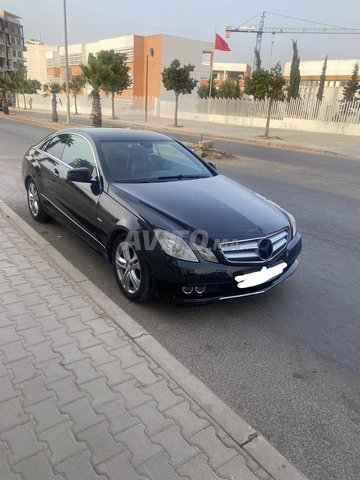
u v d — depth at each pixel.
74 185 4.40
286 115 29.36
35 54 71.62
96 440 2.17
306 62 57.31
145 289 3.48
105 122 31.50
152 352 2.94
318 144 20.02
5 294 3.61
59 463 2.03
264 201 4.23
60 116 37.50
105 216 3.83
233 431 2.29
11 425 2.23
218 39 42.12
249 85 21.56
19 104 60.59
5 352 2.84
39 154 5.59
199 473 2.02
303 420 2.49
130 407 2.41
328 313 3.78
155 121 34.25
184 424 2.31
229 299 3.72
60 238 5.23
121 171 4.19
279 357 3.09
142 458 2.08
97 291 3.75
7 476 1.95
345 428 2.44
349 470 2.16
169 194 3.85
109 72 22.38
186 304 3.30
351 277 4.63
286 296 4.08
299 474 2.06
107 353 2.90
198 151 13.79
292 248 3.80
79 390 2.52
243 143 20.39
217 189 4.20
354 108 25.64
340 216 7.28
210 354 3.08
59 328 3.16
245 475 2.02
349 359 3.11
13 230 5.19
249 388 2.74
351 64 52.41
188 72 27.12
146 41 48.47
